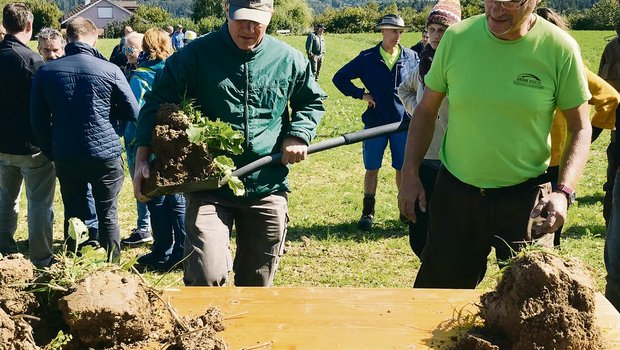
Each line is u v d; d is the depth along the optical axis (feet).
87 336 7.73
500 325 7.92
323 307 8.97
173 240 20.45
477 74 10.98
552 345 7.51
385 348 8.04
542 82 10.80
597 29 193.06
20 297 7.84
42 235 19.62
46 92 17.43
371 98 23.30
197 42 12.00
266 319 8.67
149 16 241.14
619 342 8.00
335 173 35.45
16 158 19.11
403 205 12.13
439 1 15.76
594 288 7.80
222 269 11.44
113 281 8.00
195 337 7.95
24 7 18.65
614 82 20.17
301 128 12.48
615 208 13.28
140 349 7.89
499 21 10.36
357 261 21.57
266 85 12.16
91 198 20.52
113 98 17.88
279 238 12.75
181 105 11.53
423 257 12.29
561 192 10.46
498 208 11.43
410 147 12.10
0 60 18.38
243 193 11.20
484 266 12.28
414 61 23.18
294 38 194.29
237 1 11.59
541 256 7.97
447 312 8.84
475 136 11.20
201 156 10.90
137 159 11.39
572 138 10.94
